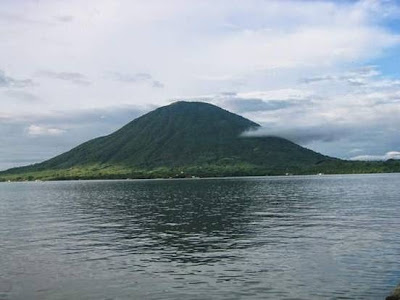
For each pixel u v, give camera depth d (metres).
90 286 31.81
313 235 52.84
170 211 88.69
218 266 37.31
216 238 52.50
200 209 91.75
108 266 38.06
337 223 63.91
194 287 31.14
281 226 61.78
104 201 125.56
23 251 45.91
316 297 28.56
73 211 95.44
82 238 54.69
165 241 51.16
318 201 108.38
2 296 29.64
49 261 40.50
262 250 44.06
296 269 35.69
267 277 33.41
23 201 136.88
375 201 105.12
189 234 56.34
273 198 121.44
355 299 28.12
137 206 104.62
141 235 56.41
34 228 65.81
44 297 29.38
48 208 106.44
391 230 55.91
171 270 36.19
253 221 68.44
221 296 29.05
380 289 30.03
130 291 30.47
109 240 52.72
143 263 39.09
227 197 128.25
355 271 34.69
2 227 67.69
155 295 29.50
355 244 46.16
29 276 34.84
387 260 38.22
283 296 28.86
